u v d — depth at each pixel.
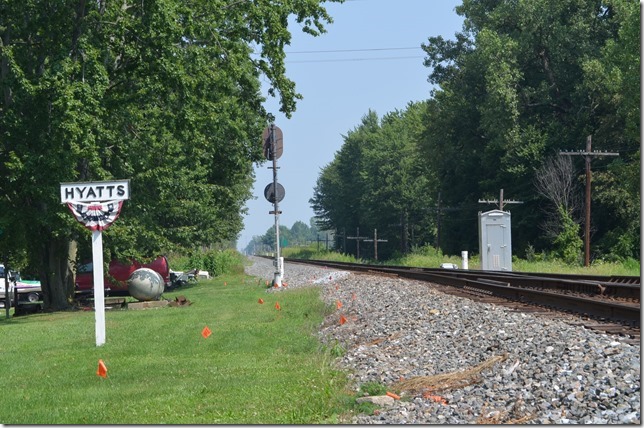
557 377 9.26
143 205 31.06
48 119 25.98
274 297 27.92
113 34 27.31
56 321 24.16
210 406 9.92
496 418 8.13
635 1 54.38
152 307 27.03
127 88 28.78
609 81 57.72
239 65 31.31
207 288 40.16
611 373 9.05
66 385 12.00
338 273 40.44
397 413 8.88
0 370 13.66
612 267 39.97
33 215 28.39
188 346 15.69
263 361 13.55
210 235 42.66
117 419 9.47
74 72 25.75
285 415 9.20
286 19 31.78
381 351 13.31
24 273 34.97
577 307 15.91
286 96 32.25
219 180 44.62
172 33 26.98
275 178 34.31
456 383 10.08
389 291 24.83
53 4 26.42
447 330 14.45
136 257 31.66
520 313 15.41
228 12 31.19
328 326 18.20
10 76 26.03
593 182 60.97
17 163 25.89
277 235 34.84
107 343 16.62
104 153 29.48
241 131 37.34
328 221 154.50
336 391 10.33
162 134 30.39
